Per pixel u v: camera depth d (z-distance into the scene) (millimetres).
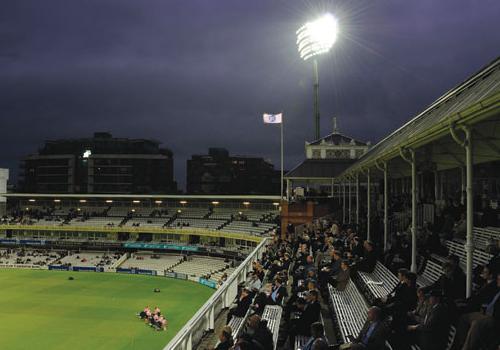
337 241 25062
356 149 68312
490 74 14672
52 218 107375
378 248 21047
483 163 25750
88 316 52125
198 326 21406
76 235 101312
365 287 17141
